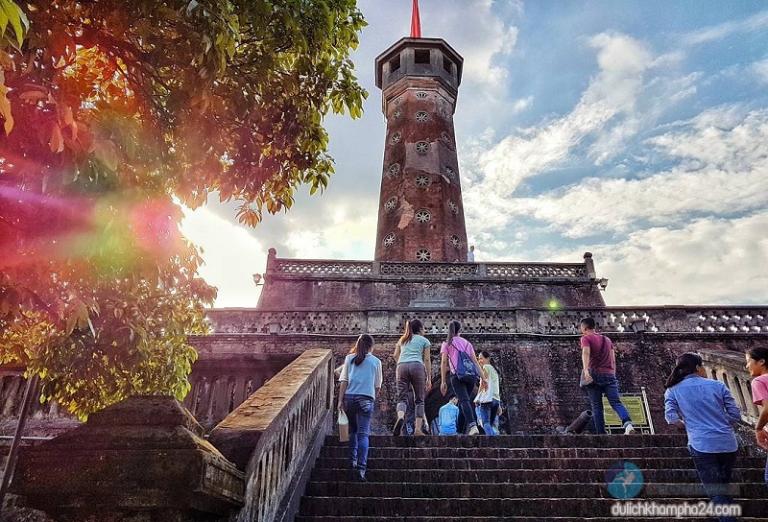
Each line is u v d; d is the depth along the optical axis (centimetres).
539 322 1571
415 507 582
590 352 843
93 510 308
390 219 2636
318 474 666
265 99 556
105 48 465
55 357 638
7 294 404
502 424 1428
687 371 559
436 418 1584
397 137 2900
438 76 3070
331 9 554
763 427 511
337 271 2211
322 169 602
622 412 809
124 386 705
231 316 1533
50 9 378
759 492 598
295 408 605
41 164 370
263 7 483
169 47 444
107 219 408
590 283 2198
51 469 298
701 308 1602
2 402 1123
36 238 398
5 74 354
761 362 545
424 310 1571
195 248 627
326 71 579
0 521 881
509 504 582
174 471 299
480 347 1525
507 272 2233
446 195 2691
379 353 1488
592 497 611
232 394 1143
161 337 687
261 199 604
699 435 521
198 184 543
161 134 495
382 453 740
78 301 441
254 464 406
